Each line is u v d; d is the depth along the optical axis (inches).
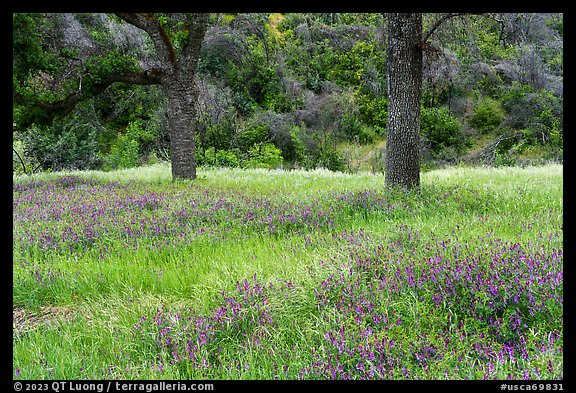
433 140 1684.3
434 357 165.5
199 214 403.9
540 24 1814.7
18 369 179.0
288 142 1626.5
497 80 1790.1
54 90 686.5
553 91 1711.4
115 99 1537.9
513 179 548.1
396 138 457.7
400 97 454.6
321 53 2015.3
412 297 205.5
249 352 183.5
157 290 264.2
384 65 1936.5
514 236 280.5
